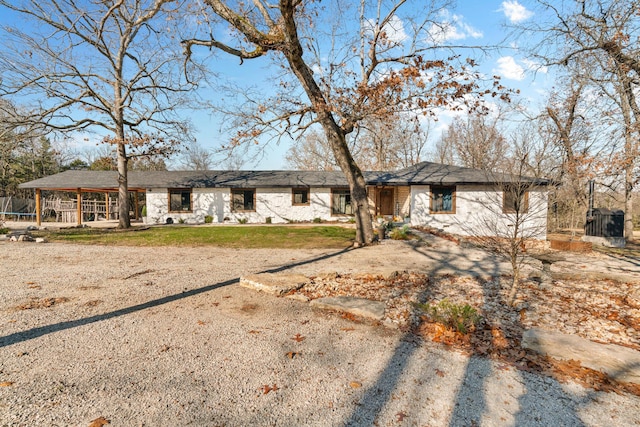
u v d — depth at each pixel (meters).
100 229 16.73
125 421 2.34
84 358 3.30
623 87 10.77
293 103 12.22
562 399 2.77
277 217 21.75
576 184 13.95
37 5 13.32
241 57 11.08
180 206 21.41
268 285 5.84
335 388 2.85
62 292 5.64
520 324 4.53
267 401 2.64
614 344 3.86
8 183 32.25
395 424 2.38
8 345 3.56
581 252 11.09
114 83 16.84
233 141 11.36
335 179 22.48
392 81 8.87
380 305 5.01
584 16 12.09
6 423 2.27
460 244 12.01
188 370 3.11
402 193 21.50
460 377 3.09
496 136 27.95
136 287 6.06
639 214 22.00
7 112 14.67
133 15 15.91
